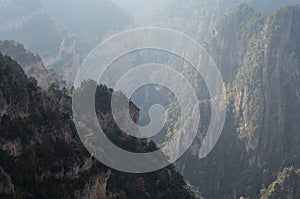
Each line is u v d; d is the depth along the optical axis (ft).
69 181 283.38
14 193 247.29
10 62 374.43
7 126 282.15
